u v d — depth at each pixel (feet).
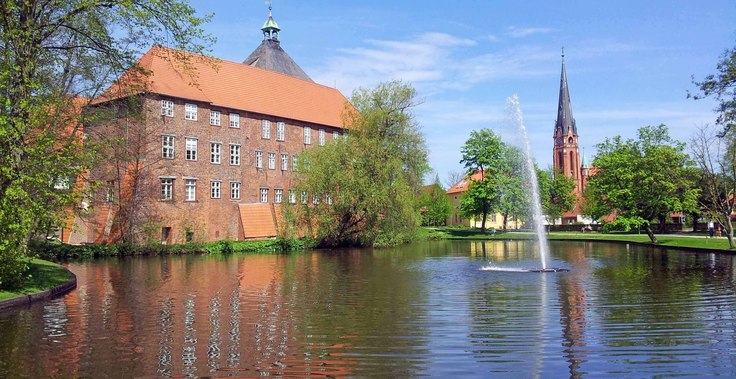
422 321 45.34
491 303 54.08
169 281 76.28
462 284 69.62
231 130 180.96
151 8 67.56
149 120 146.41
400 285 69.41
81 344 37.88
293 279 77.97
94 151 61.67
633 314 47.39
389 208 163.22
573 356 34.01
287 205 161.68
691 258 109.09
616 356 33.91
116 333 41.39
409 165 187.21
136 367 32.19
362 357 34.22
